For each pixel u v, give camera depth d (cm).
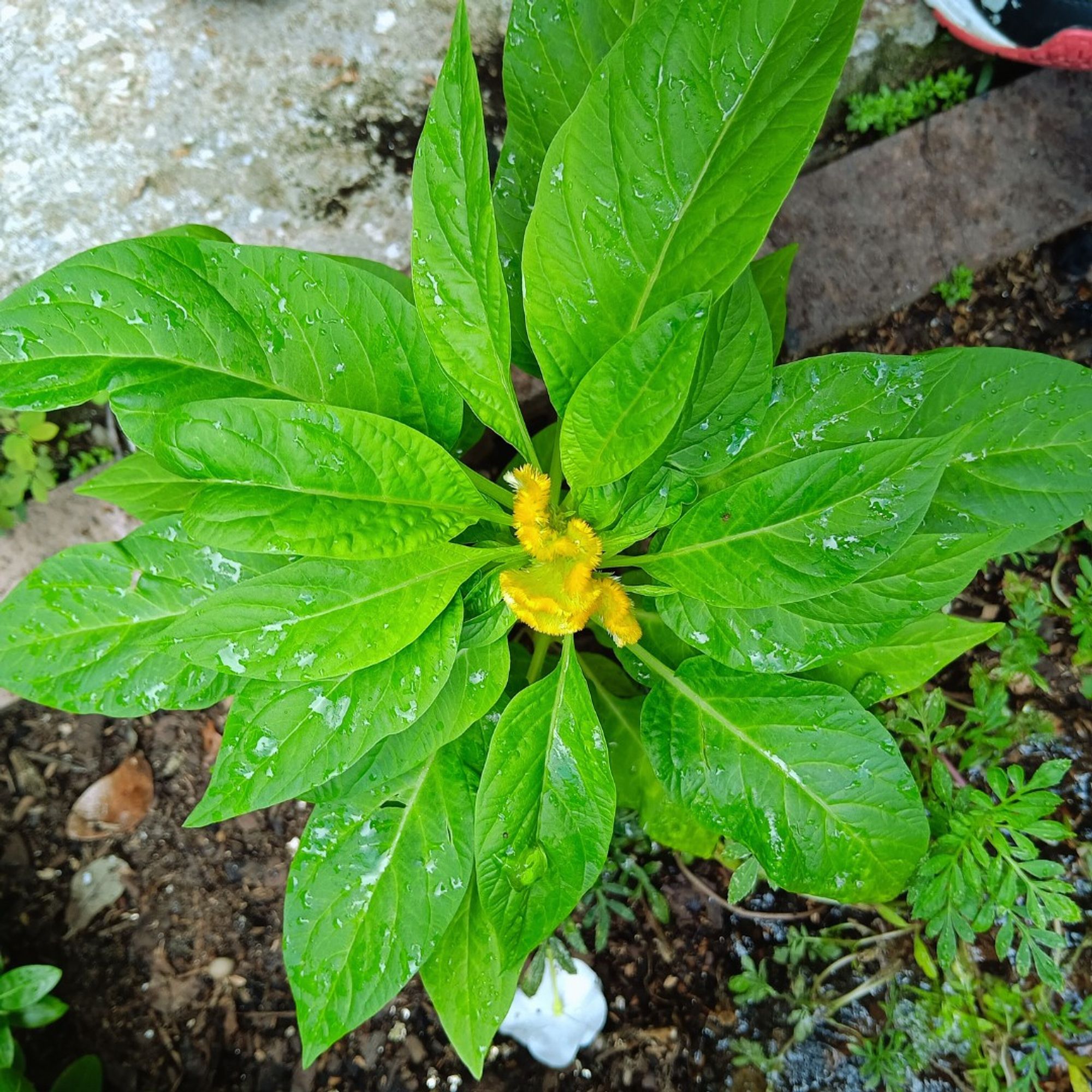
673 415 29
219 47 47
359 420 29
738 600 31
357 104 47
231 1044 45
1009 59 48
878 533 29
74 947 46
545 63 34
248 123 47
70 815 46
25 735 46
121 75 47
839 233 48
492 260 29
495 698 33
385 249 47
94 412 47
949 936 39
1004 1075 43
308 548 29
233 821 46
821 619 32
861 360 34
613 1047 45
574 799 33
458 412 33
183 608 34
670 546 33
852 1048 44
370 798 35
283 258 31
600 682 42
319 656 30
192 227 35
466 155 28
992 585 47
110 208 47
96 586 34
